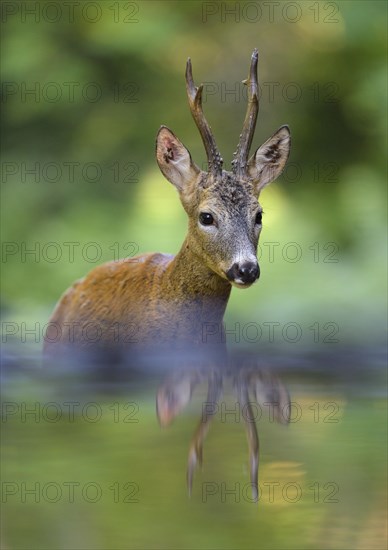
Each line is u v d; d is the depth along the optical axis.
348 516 5.47
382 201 25.27
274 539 5.14
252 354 11.55
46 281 24.31
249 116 10.35
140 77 27.22
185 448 6.69
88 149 27.03
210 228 9.93
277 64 27.55
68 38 26.59
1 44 26.47
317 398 8.53
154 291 10.28
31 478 6.08
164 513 5.54
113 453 6.56
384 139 26.36
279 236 22.33
